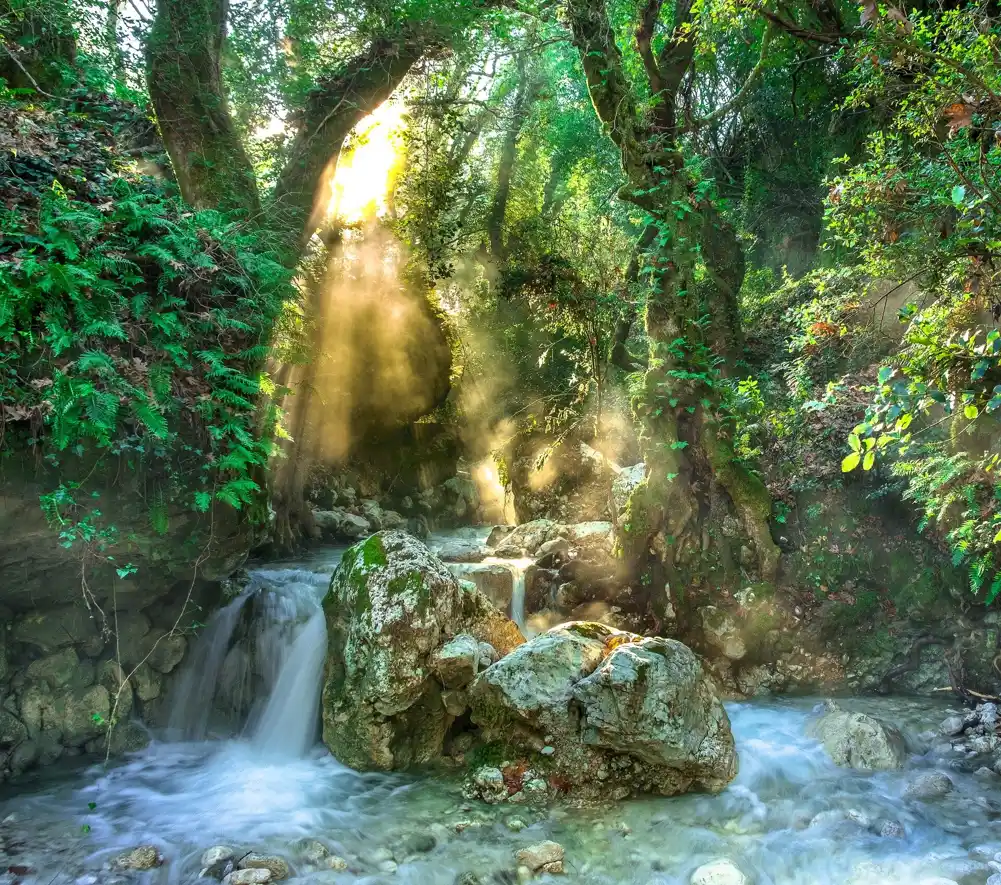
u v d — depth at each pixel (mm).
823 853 4391
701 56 10367
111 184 5738
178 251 5383
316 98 8680
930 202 5258
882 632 7184
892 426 5371
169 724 6316
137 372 4984
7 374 4602
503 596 7691
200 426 5469
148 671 6195
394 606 5555
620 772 5113
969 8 5285
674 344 7465
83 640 5844
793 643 7180
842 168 11352
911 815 4781
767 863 4328
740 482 7445
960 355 4820
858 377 7645
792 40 10047
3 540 4902
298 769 5652
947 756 5609
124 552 5547
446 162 12305
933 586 7078
